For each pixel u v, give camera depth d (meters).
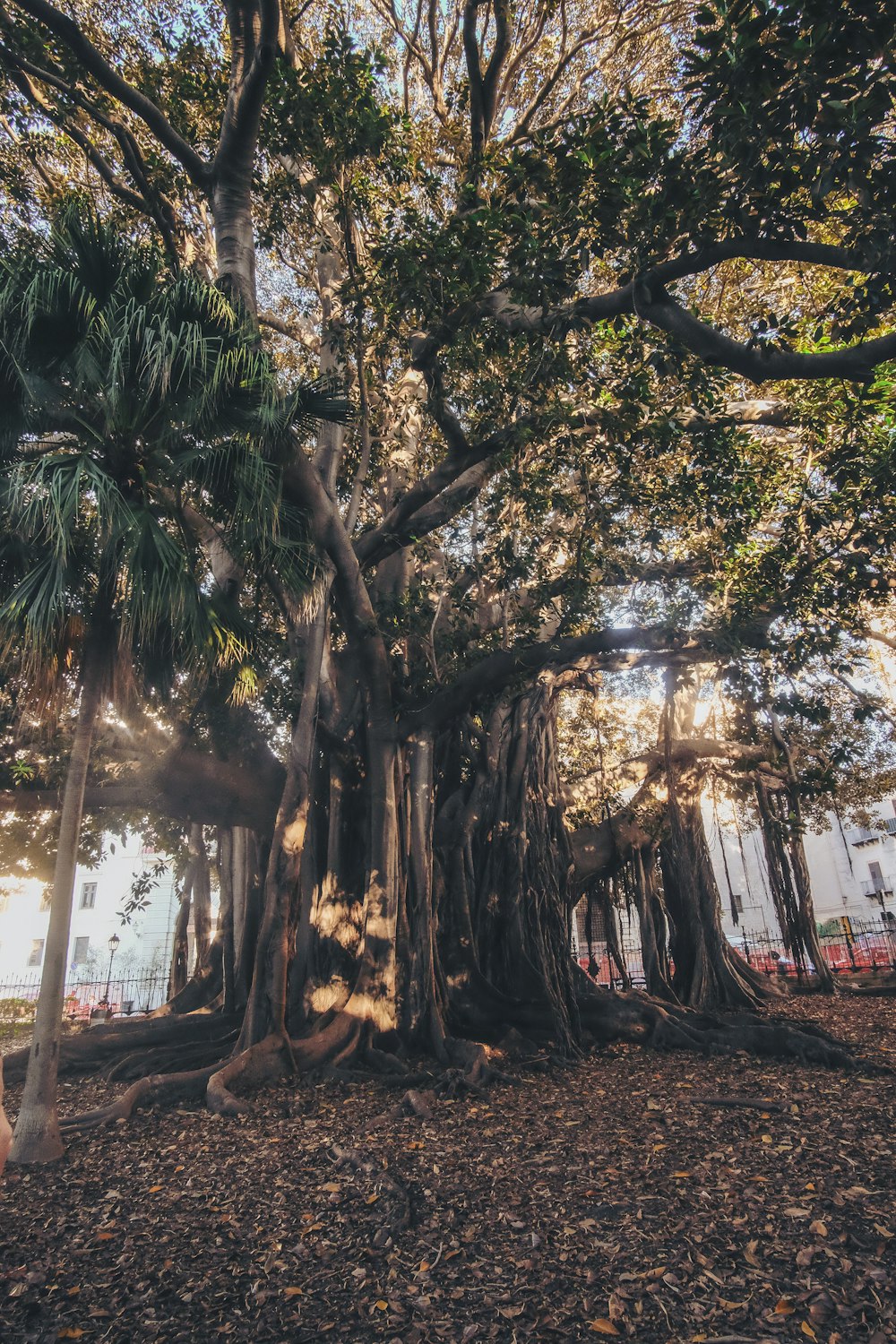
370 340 9.98
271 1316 3.37
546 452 10.40
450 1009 10.66
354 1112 7.22
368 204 9.15
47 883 17.56
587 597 10.96
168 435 6.90
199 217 12.30
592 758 17.14
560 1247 3.88
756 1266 3.53
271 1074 8.33
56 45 9.60
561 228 6.61
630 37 12.40
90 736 6.72
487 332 8.36
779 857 17.42
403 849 10.83
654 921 15.40
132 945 32.75
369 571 13.11
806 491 9.51
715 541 11.20
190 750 10.99
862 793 20.80
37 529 6.29
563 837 12.53
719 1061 9.69
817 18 4.38
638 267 6.30
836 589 9.95
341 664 11.80
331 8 12.18
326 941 10.31
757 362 5.87
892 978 18.52
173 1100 7.81
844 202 8.17
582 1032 10.98
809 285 11.06
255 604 9.80
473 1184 4.95
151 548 6.41
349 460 12.36
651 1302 3.29
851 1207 4.11
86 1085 10.05
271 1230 4.32
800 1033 9.80
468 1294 3.48
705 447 8.83
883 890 35.22
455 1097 7.80
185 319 6.91
